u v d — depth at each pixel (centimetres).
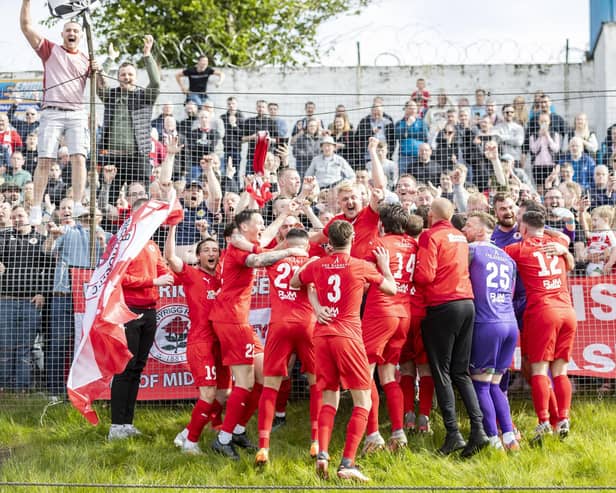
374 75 1282
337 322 598
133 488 566
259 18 1852
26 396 778
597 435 668
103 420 737
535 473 589
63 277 800
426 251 644
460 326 636
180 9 1825
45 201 927
